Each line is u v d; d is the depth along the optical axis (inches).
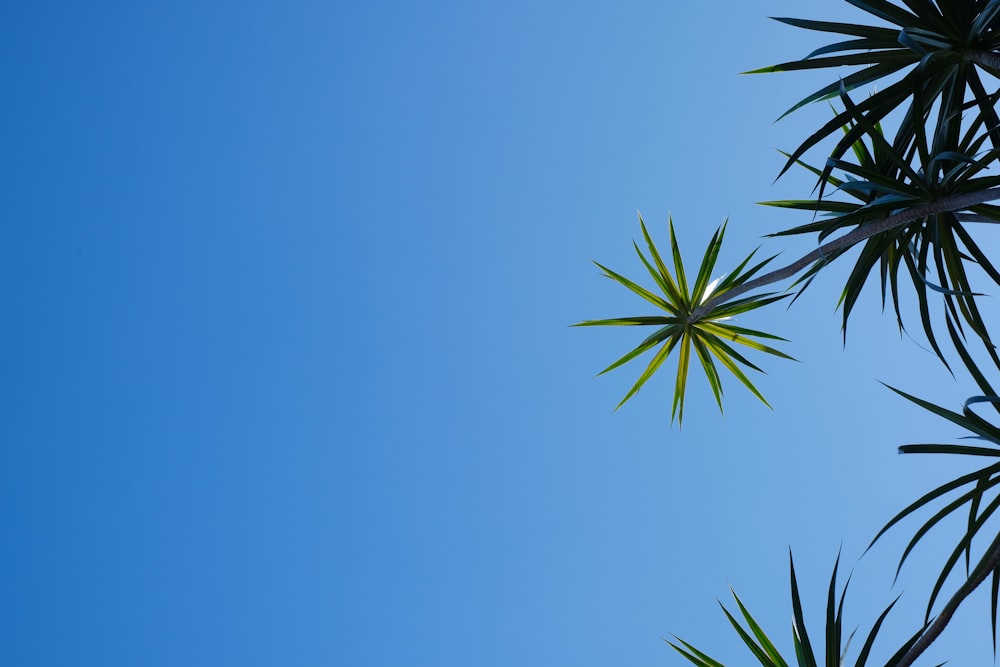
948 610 104.4
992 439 101.0
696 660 134.4
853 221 117.9
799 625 122.8
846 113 109.1
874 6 107.1
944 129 107.6
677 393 181.3
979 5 102.7
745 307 162.2
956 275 122.3
